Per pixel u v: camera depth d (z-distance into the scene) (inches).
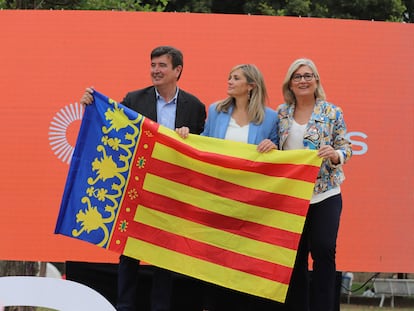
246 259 241.9
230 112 250.8
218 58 307.3
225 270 242.4
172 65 251.4
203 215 245.0
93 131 244.8
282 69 307.1
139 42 308.0
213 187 245.6
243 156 243.3
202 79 306.8
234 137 247.9
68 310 184.2
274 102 307.1
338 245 302.8
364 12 611.5
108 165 244.7
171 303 295.4
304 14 593.0
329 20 307.9
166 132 244.5
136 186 244.8
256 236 242.2
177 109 254.5
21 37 308.7
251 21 307.7
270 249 240.7
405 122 306.8
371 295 649.0
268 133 247.1
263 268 240.7
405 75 307.6
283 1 601.3
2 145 306.3
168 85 253.1
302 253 253.9
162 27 308.3
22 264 344.2
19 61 308.0
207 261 243.3
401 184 305.1
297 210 238.8
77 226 242.5
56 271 544.7
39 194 305.0
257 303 263.6
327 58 307.7
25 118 307.1
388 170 305.3
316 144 239.9
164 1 402.3
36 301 185.2
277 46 307.1
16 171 305.4
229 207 244.2
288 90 247.1
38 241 303.6
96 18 308.8
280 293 238.7
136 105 255.8
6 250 302.8
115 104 245.6
